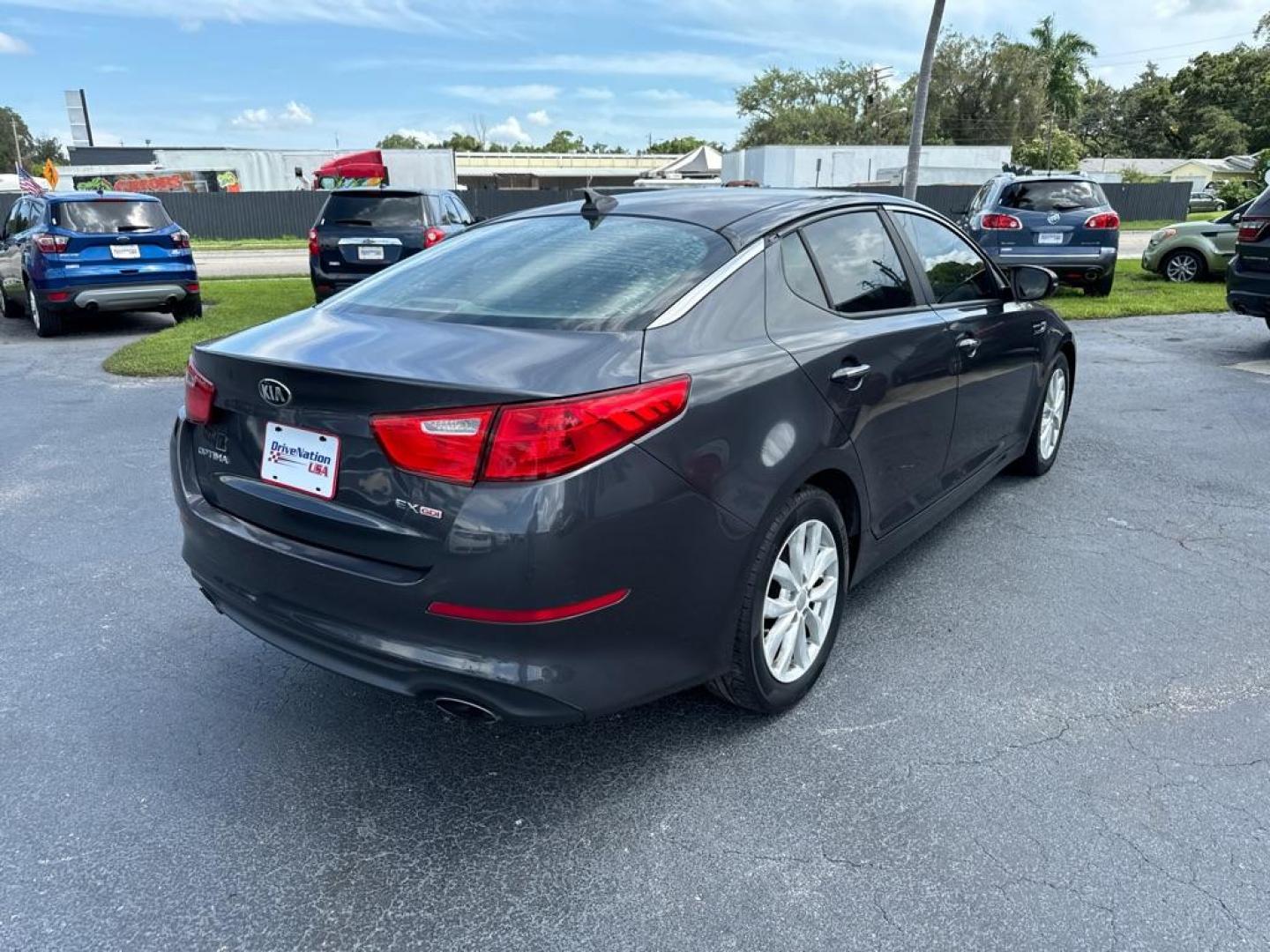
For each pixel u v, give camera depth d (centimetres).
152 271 1075
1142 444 587
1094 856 229
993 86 6044
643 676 237
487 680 218
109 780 263
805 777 262
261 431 253
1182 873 223
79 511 477
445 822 246
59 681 316
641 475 223
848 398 290
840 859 230
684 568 237
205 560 273
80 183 3812
